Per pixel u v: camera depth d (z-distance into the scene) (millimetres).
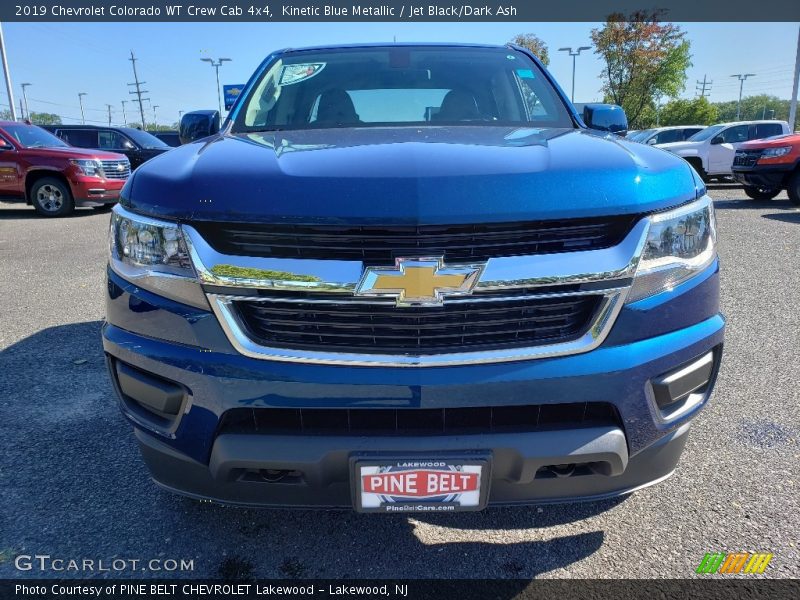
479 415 1674
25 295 5309
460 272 1581
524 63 3201
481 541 2143
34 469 2584
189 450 1747
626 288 1669
